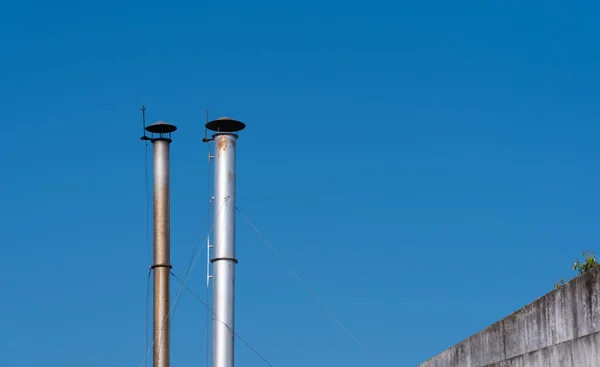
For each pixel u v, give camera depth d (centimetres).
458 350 2084
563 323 1617
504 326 1855
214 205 2567
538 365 1697
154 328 2856
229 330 2467
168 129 3034
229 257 2519
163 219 2961
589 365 1520
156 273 2911
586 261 2367
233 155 2608
